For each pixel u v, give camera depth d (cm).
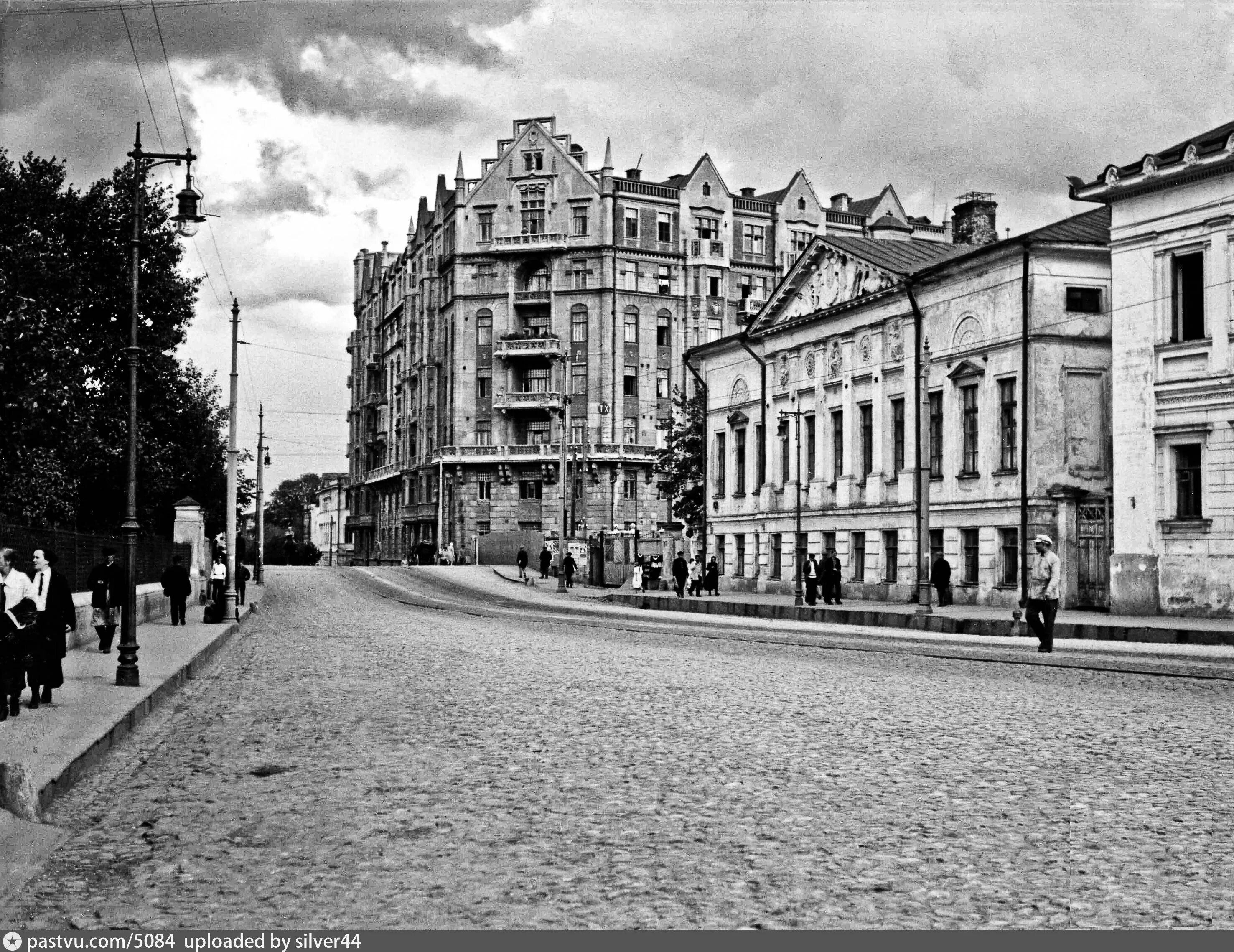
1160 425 3678
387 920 709
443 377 11500
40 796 1069
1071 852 847
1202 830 913
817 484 5716
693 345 10875
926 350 4538
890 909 717
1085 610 4106
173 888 796
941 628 3769
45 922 733
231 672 2425
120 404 4859
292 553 14100
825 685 1930
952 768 1170
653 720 1512
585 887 766
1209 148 3497
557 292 10831
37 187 4644
